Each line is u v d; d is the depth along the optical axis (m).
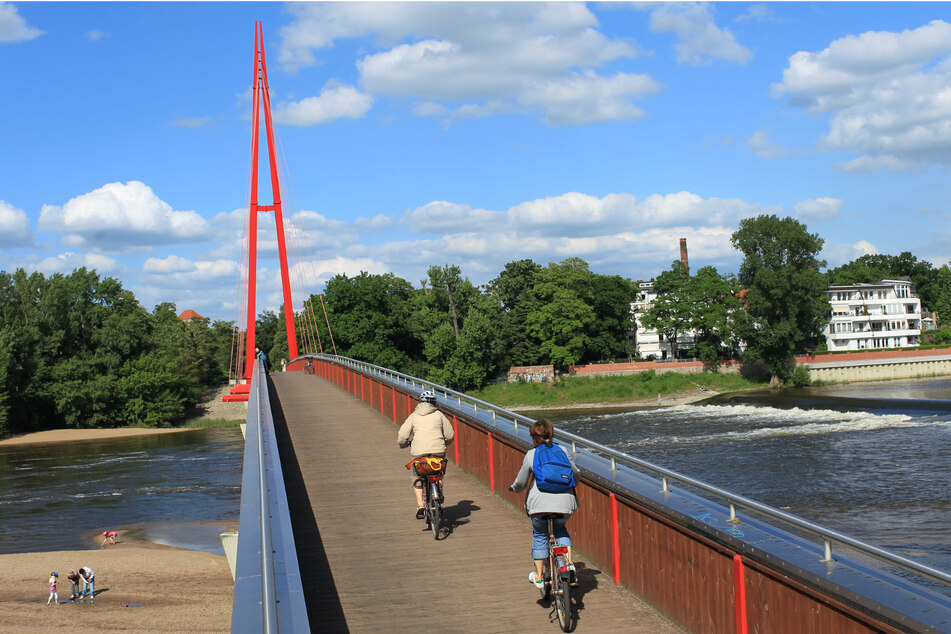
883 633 3.46
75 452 62.88
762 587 4.45
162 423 80.38
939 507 26.47
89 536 33.16
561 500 5.71
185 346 99.75
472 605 6.18
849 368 88.25
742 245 80.88
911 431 44.38
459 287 97.50
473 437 11.57
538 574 5.93
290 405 22.95
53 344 81.38
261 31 52.56
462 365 82.06
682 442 46.03
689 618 5.35
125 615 22.28
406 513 9.40
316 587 6.79
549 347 85.25
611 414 68.25
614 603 6.09
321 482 11.51
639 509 6.12
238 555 4.48
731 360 87.12
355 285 81.19
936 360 92.25
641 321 90.38
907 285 110.38
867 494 29.08
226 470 49.78
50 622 21.83
